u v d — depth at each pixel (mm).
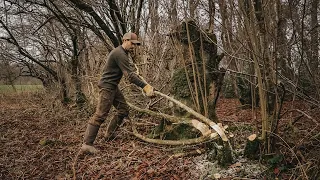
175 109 4746
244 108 8234
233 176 3393
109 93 4523
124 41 4602
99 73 7484
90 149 4430
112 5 6965
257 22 3471
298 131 4027
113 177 3709
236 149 4059
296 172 3299
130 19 7699
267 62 3582
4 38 8531
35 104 9234
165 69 6344
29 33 9242
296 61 4324
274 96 3820
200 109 4578
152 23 7125
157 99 6035
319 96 3768
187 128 4504
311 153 3502
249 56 4004
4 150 4965
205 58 4645
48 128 6457
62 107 7922
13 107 9734
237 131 4816
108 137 5078
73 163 4125
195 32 4570
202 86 4617
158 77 6324
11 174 4023
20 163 4379
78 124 6598
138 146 4719
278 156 3451
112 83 4535
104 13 7504
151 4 7152
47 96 9195
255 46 3484
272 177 3309
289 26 4047
